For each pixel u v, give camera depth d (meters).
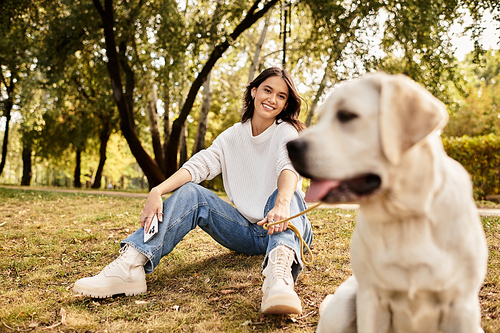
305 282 2.56
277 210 2.29
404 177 1.19
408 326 1.36
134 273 2.45
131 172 40.00
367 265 1.36
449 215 1.22
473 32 9.23
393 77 1.25
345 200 1.23
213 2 12.02
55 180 44.22
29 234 4.34
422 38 9.60
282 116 2.87
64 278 2.89
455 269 1.22
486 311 1.98
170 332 1.94
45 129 20.33
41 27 12.25
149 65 11.71
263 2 12.21
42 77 12.52
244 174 2.85
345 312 1.47
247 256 3.16
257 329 1.92
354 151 1.21
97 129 20.25
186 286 2.60
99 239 4.05
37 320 2.11
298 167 1.29
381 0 9.85
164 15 10.87
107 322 2.06
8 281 2.84
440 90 10.55
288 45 14.32
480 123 23.39
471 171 9.13
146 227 2.50
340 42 10.05
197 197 2.70
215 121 24.42
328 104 1.34
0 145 35.62
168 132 14.11
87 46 12.37
